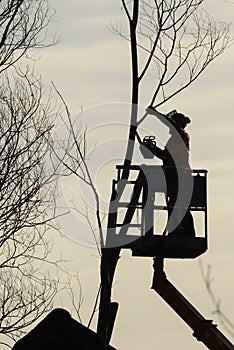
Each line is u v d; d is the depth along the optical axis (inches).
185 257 1576.0
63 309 914.1
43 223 1792.6
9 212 1792.6
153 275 1646.2
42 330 907.4
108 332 1819.6
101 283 1817.2
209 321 1654.8
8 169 1784.0
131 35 1897.1
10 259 1797.5
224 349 1637.6
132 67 1893.5
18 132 1796.3
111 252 1776.6
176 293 1647.4
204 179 1547.7
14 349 906.1
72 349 906.1
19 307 1777.8
